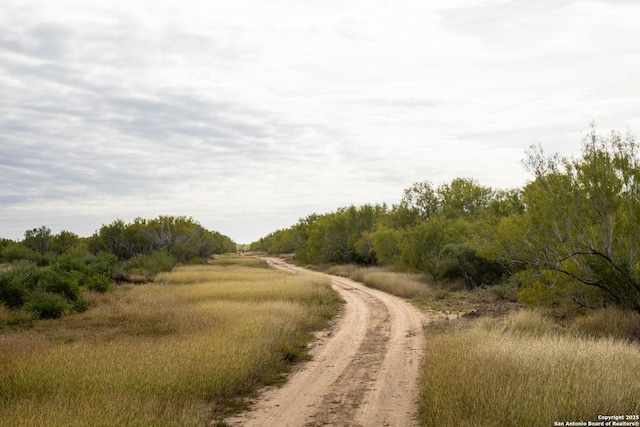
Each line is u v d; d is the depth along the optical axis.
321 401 9.28
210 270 46.50
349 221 57.28
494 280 28.75
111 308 21.28
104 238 53.66
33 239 52.62
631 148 13.52
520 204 25.95
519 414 6.59
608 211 13.59
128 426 7.07
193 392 9.11
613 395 6.94
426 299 25.50
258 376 10.91
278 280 33.44
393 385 10.20
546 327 14.07
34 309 20.00
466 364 9.15
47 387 8.97
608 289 14.33
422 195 46.06
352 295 28.55
